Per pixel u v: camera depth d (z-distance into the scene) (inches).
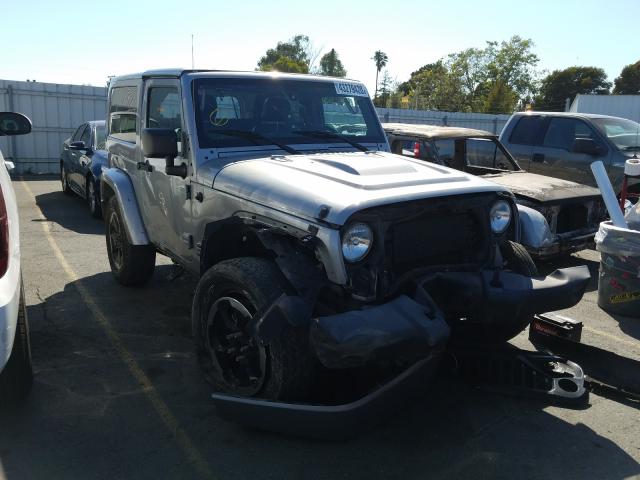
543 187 271.4
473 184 134.4
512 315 124.3
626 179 235.9
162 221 182.4
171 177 170.4
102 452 119.0
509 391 135.3
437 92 1939.0
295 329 115.2
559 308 130.0
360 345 103.0
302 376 116.5
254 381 124.6
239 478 111.7
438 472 114.5
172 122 169.0
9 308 108.8
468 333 148.4
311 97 178.1
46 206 430.0
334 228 114.0
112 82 223.8
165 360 163.6
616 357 148.7
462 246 135.5
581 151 332.5
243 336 127.0
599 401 144.6
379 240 118.7
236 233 142.0
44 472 111.9
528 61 2207.2
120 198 201.3
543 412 138.6
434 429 130.1
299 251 121.6
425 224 127.9
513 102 1863.9
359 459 118.5
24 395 137.3
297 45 1929.1
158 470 113.5
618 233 194.2
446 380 152.0
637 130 352.8
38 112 682.2
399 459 118.6
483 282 124.6
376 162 147.1
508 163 319.6
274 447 122.3
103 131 409.7
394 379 112.5
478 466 116.6
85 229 347.3
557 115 360.8
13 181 593.6
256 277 120.0
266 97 170.4
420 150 305.7
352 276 117.2
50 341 175.0
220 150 158.2
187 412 135.6
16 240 124.1
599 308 218.4
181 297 216.8
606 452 122.6
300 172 136.3
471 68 2223.2
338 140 176.2
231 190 141.0
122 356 165.8
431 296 124.3
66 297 215.3
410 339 106.7
